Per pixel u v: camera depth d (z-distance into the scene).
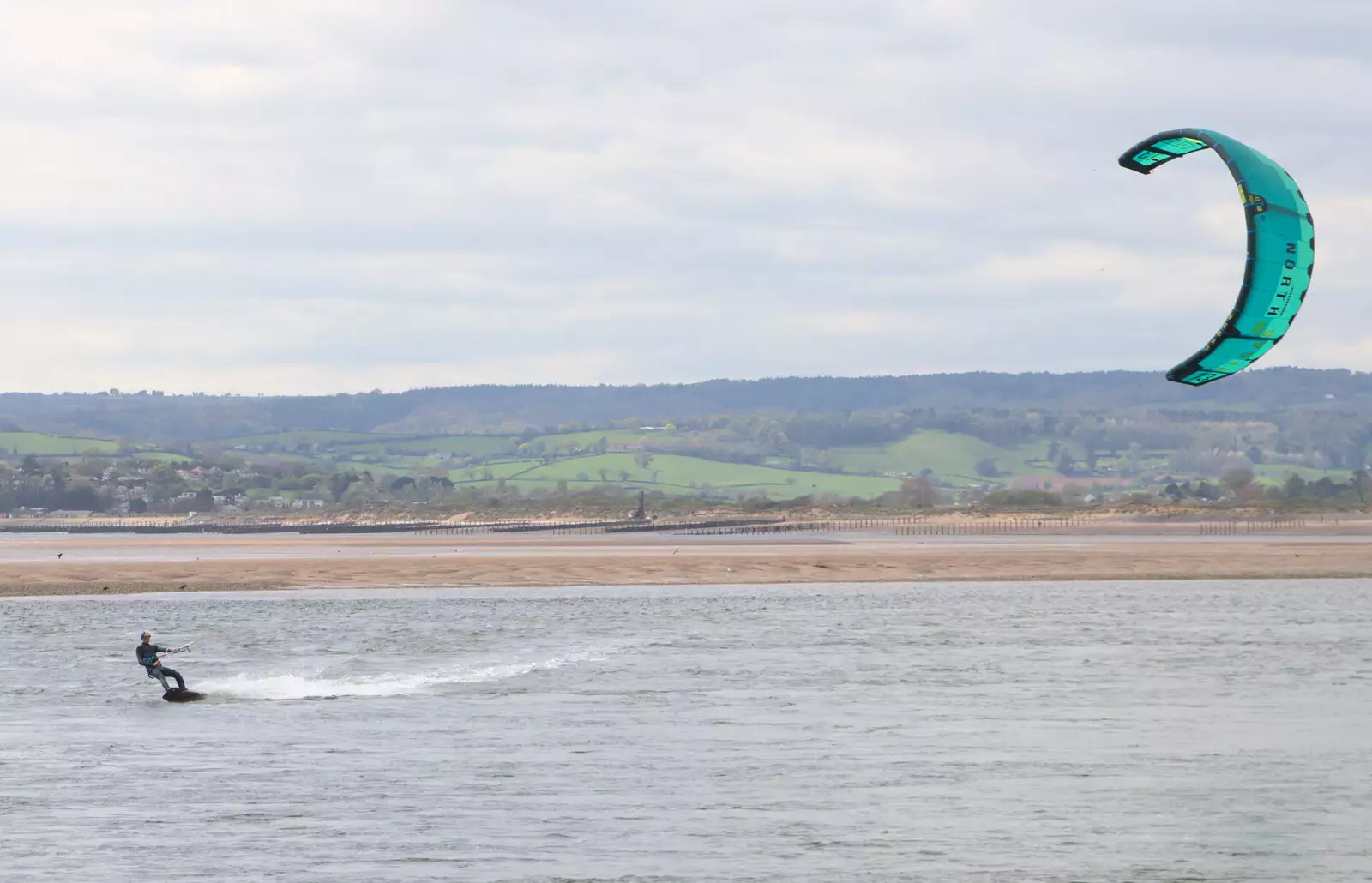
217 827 65.31
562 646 134.75
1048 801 69.81
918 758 79.75
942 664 118.81
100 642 139.50
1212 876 58.06
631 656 126.06
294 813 68.00
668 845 62.25
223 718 94.88
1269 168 61.09
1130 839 63.09
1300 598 189.25
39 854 61.22
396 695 104.38
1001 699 100.12
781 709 96.19
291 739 86.69
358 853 61.28
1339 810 68.06
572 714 94.94
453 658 125.31
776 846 62.09
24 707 99.69
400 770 77.31
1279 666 117.38
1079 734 86.62
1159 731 87.44
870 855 60.81
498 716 94.62
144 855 61.06
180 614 171.25
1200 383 65.50
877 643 135.00
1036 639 138.12
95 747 84.44
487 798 70.62
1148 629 146.88
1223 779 74.25
